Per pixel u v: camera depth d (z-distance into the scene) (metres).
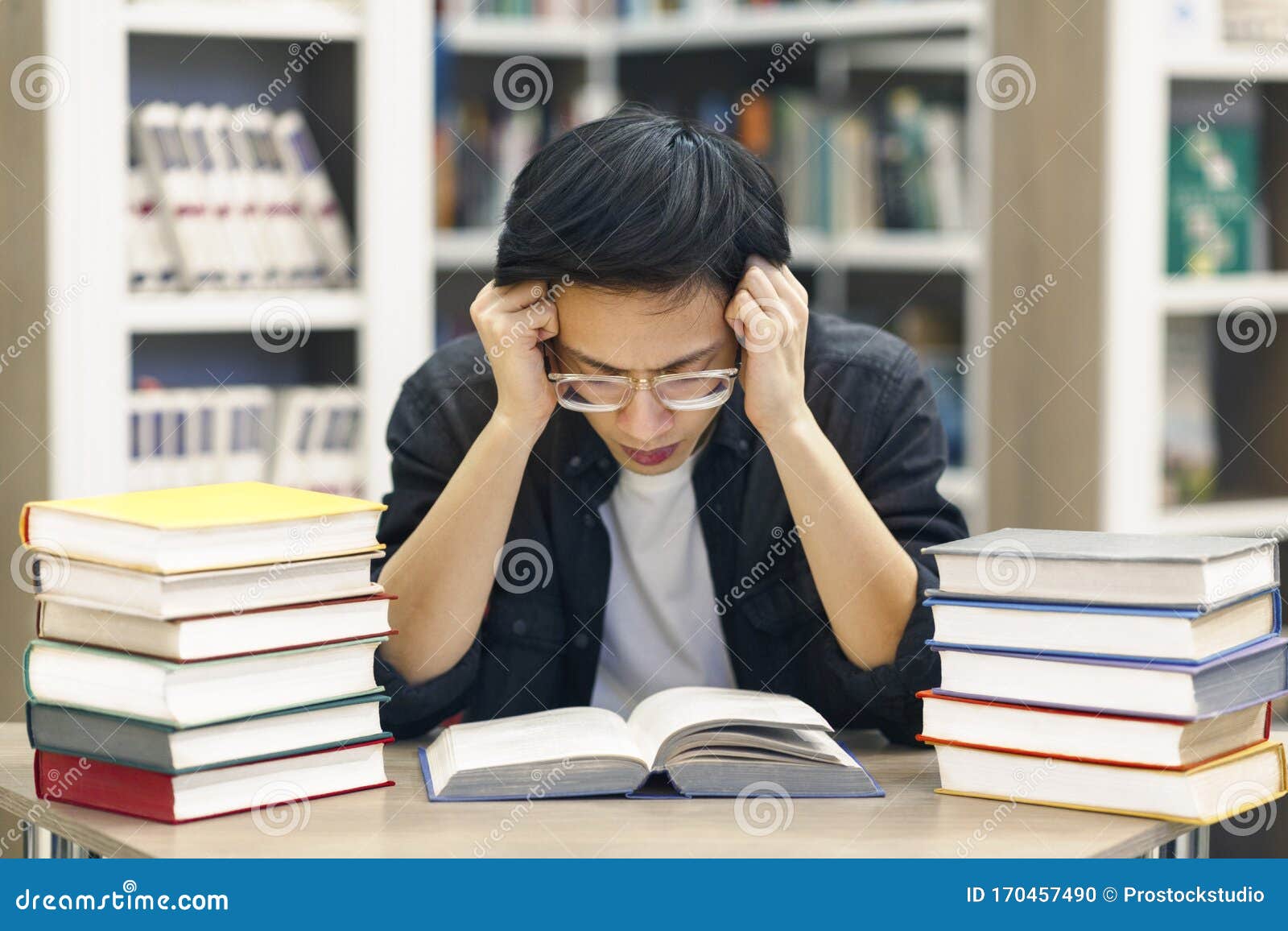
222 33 3.21
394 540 2.00
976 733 1.47
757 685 2.01
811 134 4.41
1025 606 1.42
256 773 1.42
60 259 3.01
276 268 3.35
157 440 3.24
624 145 1.57
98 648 1.41
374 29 3.36
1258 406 3.66
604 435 1.71
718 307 1.61
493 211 4.30
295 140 3.40
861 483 1.96
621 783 1.47
